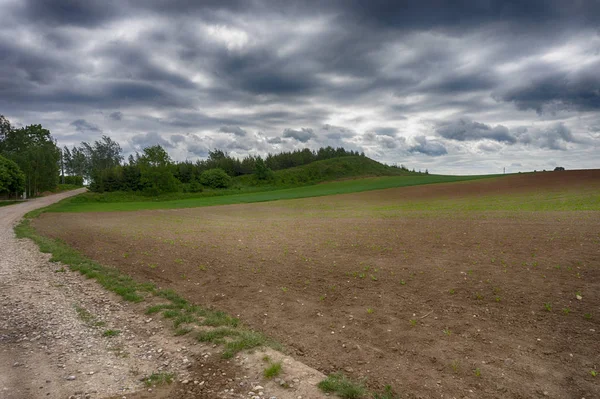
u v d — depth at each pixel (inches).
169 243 684.7
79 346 235.3
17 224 1139.9
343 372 198.8
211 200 2576.3
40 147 3654.0
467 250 492.4
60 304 325.4
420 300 310.7
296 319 283.3
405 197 2092.8
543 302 289.6
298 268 442.6
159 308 307.1
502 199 1545.3
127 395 174.4
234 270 446.9
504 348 221.5
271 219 1238.3
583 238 518.9
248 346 226.7
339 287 359.9
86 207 2134.6
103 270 451.8
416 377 192.2
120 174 3447.3
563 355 211.2
